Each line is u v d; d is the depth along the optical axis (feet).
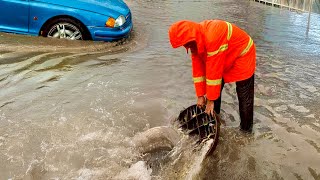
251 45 12.54
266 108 15.75
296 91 17.67
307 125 14.46
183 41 11.19
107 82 17.48
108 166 11.53
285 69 20.68
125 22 23.38
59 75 17.89
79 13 21.98
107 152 12.19
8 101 14.99
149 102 15.75
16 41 21.49
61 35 22.48
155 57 21.58
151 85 17.51
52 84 16.85
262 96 16.93
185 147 12.48
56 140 12.65
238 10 37.99
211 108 12.35
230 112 15.31
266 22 33.04
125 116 14.49
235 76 12.68
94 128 13.52
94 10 22.34
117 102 15.56
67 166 11.44
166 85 17.65
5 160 11.44
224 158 12.13
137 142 12.65
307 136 13.67
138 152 12.28
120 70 19.11
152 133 12.71
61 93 16.03
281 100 16.60
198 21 31.14
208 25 11.53
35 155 11.80
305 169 11.75
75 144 12.50
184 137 13.00
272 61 21.98
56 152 12.01
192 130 13.23
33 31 22.21
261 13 37.35
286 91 17.61
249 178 11.21
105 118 14.24
